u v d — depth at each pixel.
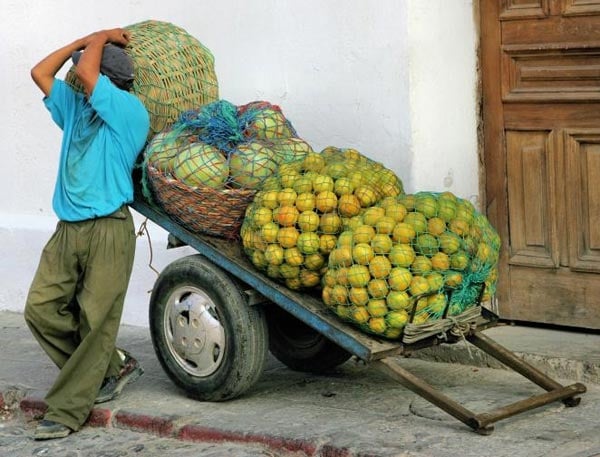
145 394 6.36
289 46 7.04
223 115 5.98
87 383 5.97
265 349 5.93
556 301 6.77
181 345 6.10
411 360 6.68
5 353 7.51
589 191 6.58
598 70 6.46
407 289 5.28
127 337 7.71
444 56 6.69
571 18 6.53
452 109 6.77
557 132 6.66
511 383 6.14
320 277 5.62
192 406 6.10
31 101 8.36
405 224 5.34
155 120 6.17
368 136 6.74
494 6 6.79
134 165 6.06
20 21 8.30
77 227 5.84
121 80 5.86
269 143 5.97
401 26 6.49
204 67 6.39
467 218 5.51
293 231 5.54
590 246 6.62
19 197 8.55
